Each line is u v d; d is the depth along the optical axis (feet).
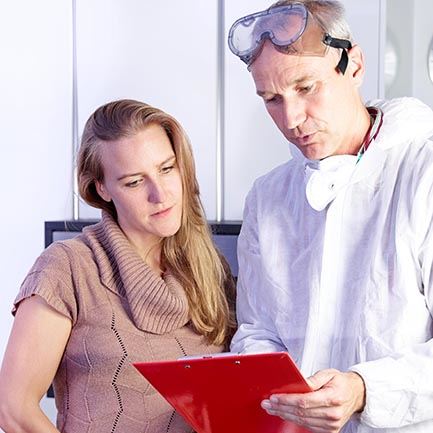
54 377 7.39
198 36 11.28
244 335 7.38
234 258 10.05
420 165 6.55
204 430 6.39
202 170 11.34
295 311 7.04
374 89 11.43
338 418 5.80
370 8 11.37
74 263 7.17
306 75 6.34
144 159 7.05
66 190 11.86
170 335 7.25
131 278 7.13
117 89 11.56
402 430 6.40
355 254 6.76
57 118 11.82
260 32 6.40
